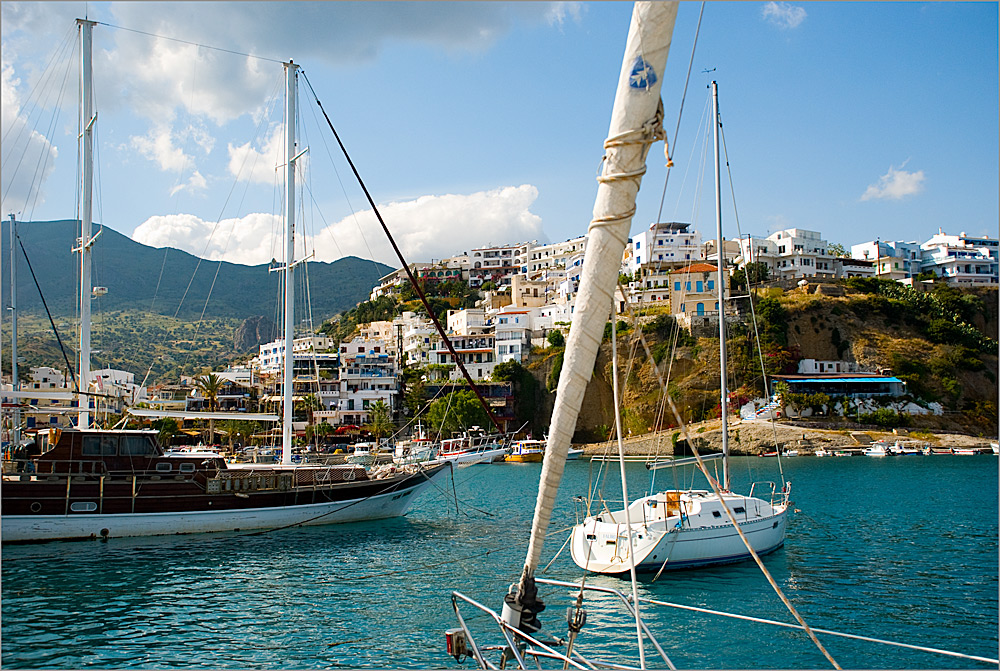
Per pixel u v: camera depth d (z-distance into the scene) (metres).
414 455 52.25
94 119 39.78
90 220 39.19
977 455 96.94
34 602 24.69
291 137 44.69
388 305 178.38
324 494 39.75
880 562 30.53
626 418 99.31
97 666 18.95
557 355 120.62
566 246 173.88
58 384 108.62
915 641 20.88
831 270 151.50
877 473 72.69
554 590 26.33
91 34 39.97
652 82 6.21
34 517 33.62
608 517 29.59
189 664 19.11
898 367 118.00
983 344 125.56
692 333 109.38
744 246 151.25
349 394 117.88
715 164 34.91
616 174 6.34
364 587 26.91
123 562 30.69
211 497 36.72
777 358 113.00
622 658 19.50
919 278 154.62
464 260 198.12
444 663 19.05
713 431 95.88
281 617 23.09
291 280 44.03
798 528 39.62
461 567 30.25
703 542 28.52
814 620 22.64
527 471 83.88
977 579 27.72
